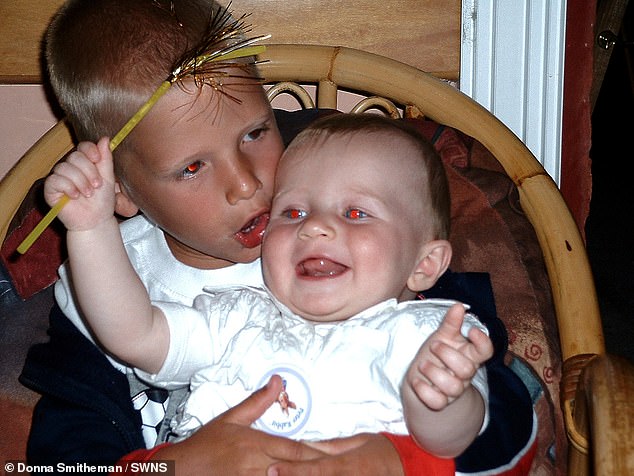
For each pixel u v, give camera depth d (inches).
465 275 38.6
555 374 37.1
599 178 133.2
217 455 30.3
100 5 34.5
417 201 35.8
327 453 30.5
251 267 38.4
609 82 150.2
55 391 35.0
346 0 50.9
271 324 34.2
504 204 40.7
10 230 40.9
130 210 37.4
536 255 39.6
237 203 34.1
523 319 38.1
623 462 23.5
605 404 25.2
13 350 38.4
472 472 31.9
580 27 53.2
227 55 32.6
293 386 32.5
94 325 32.3
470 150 42.0
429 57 52.1
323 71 45.0
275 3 50.8
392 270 34.3
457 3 51.3
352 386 32.1
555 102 52.8
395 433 32.1
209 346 34.3
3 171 54.4
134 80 32.8
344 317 34.4
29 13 50.6
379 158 35.1
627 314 88.2
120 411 35.5
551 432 36.1
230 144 33.1
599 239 109.8
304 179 35.0
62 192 29.8
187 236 35.4
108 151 30.5
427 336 32.7
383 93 44.6
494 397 33.9
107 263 31.1
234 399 33.3
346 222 34.1
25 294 39.8
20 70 51.4
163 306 34.2
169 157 32.8
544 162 53.7
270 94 46.3
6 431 37.0
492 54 52.0
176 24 33.5
